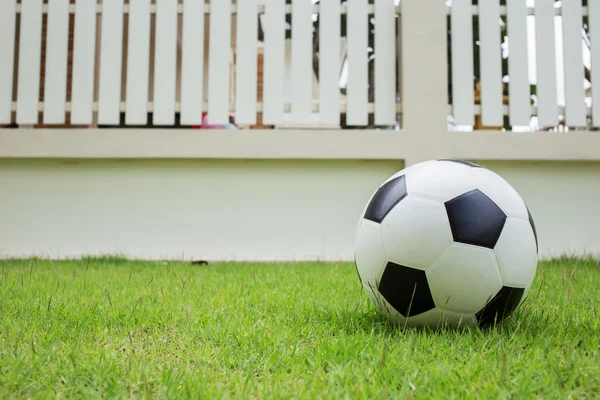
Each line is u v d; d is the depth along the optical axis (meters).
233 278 2.65
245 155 3.67
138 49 3.76
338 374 1.12
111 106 3.75
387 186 1.60
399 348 1.33
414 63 3.71
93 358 1.26
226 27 3.78
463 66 3.74
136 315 1.72
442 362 1.22
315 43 4.47
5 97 3.77
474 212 1.43
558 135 3.68
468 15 3.77
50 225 3.74
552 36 3.73
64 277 2.69
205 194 3.77
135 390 1.07
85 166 3.76
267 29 3.77
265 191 3.77
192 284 2.44
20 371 1.15
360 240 1.62
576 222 3.74
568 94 3.73
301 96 3.75
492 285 1.44
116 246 3.74
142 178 3.77
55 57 3.77
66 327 1.58
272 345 1.37
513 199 1.52
